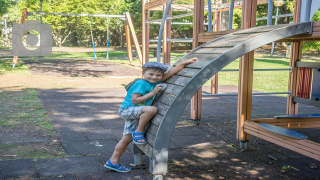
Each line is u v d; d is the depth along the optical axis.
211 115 6.29
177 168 3.54
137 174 3.34
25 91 8.53
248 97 4.19
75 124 5.30
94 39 43.22
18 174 3.23
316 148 3.07
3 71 12.94
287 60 18.73
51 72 13.05
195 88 2.72
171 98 2.78
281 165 3.69
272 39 3.01
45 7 29.72
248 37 3.15
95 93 8.57
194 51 3.57
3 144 4.17
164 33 8.48
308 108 7.18
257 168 3.58
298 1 5.39
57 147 4.11
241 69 4.17
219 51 3.04
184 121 5.76
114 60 19.27
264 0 7.04
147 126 3.01
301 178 3.31
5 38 41.16
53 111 6.25
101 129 5.03
